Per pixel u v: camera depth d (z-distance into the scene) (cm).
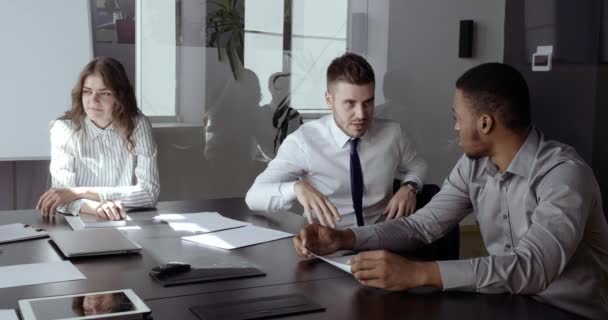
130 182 287
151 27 411
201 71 428
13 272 164
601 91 376
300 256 186
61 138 277
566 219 158
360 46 476
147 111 416
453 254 218
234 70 438
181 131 427
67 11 378
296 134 266
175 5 416
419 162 272
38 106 374
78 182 281
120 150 284
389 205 241
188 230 217
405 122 503
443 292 153
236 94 440
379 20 481
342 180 263
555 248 154
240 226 224
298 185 225
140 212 249
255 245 198
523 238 160
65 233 201
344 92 243
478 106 168
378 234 193
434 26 501
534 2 410
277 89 452
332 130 263
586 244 175
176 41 419
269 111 451
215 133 437
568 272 172
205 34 427
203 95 431
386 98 493
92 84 274
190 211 252
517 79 168
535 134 176
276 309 139
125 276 163
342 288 156
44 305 135
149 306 140
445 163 523
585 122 382
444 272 152
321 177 262
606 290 178
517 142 173
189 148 431
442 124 517
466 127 171
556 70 398
